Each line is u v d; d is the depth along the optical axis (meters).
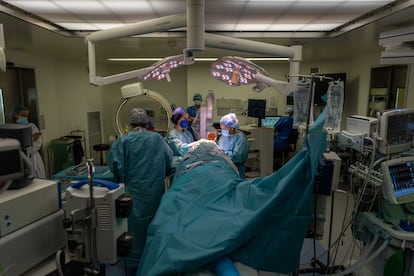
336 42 3.42
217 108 6.08
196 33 1.56
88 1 2.06
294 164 1.25
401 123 1.85
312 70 5.61
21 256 1.07
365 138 1.85
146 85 6.48
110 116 6.65
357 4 2.13
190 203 1.48
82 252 1.13
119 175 2.33
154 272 1.13
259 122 4.98
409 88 3.28
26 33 2.84
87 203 1.10
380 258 1.84
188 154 2.59
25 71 4.37
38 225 1.13
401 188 1.66
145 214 2.34
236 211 1.33
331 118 1.45
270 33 3.05
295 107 1.70
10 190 1.10
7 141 0.92
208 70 6.00
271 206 1.18
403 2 2.05
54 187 1.21
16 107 3.80
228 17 2.48
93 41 2.37
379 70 4.36
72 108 5.36
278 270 1.20
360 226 1.91
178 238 1.23
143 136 2.37
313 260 2.19
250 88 6.10
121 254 1.17
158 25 2.03
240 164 3.36
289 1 2.06
